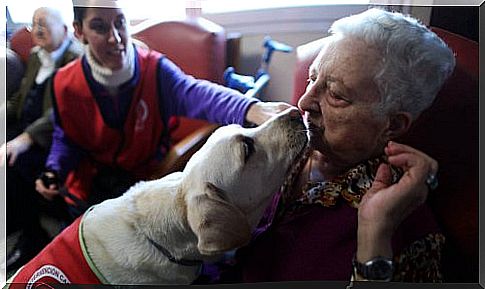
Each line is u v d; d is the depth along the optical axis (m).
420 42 0.76
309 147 0.81
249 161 0.77
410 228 0.80
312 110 0.81
